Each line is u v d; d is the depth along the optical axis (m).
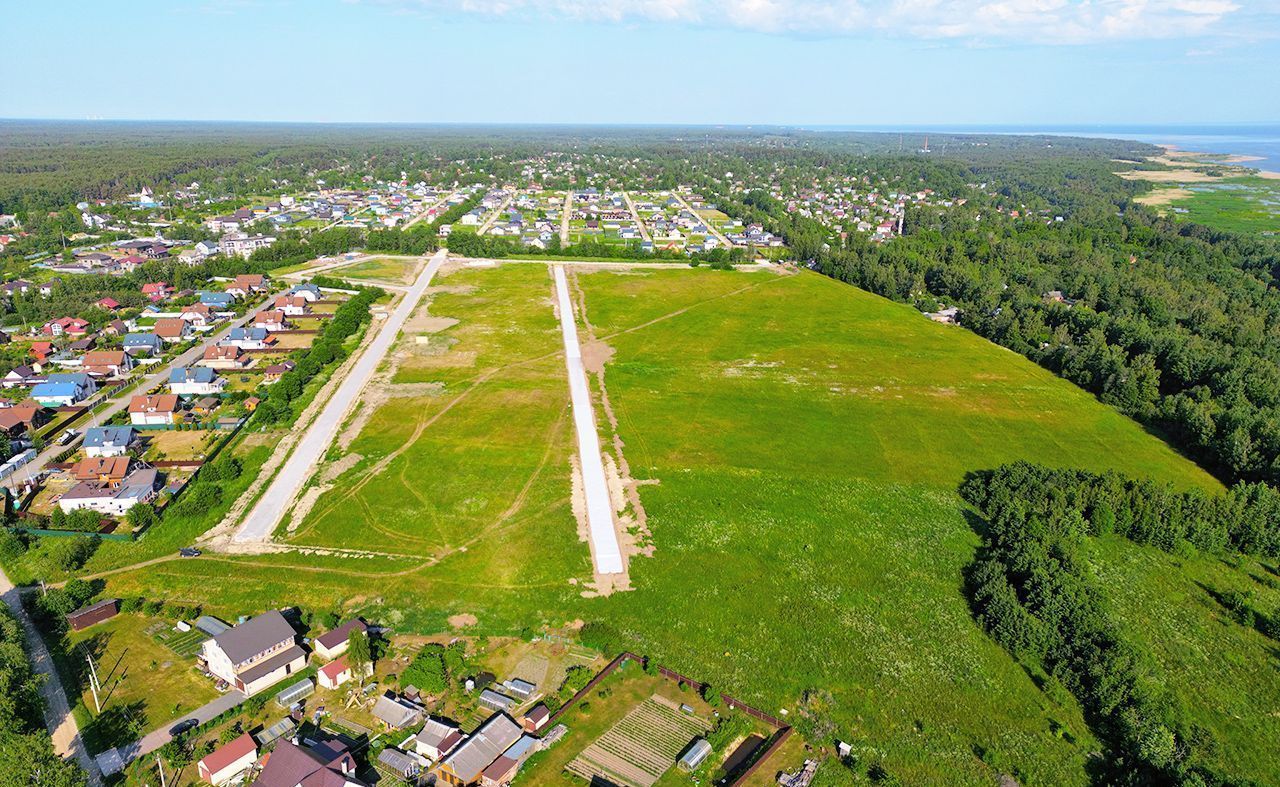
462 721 59.53
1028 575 78.38
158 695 61.16
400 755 55.53
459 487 95.25
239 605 72.75
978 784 55.81
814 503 95.19
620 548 83.75
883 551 85.31
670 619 72.44
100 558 79.56
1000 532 88.31
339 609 72.38
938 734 60.16
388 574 77.69
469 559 80.50
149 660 65.31
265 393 124.25
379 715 59.31
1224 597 79.88
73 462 100.94
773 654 68.38
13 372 127.25
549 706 61.41
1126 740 59.03
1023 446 114.62
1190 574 84.38
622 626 71.25
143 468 96.44
